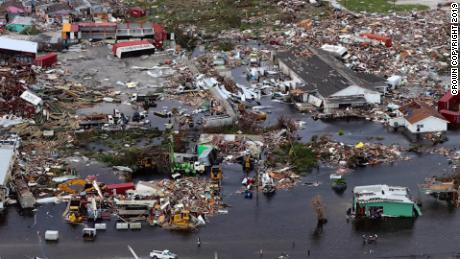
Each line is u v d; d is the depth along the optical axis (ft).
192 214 252.83
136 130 327.47
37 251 231.30
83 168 288.30
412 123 326.03
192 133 324.60
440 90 380.99
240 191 271.90
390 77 389.60
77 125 329.93
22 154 296.92
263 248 234.79
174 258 226.79
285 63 410.11
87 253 230.68
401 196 256.93
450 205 263.49
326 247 235.81
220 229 246.27
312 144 309.42
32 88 372.38
